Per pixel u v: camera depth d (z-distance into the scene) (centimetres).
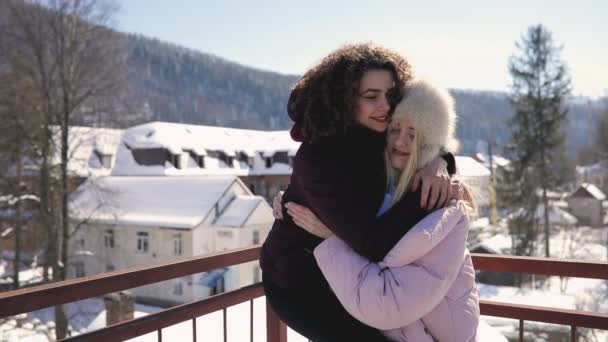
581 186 4222
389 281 126
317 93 140
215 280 1352
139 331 185
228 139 3722
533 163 2450
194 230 2211
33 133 1488
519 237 2455
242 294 230
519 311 218
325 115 138
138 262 2297
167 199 2409
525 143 2447
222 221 2289
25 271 1978
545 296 2017
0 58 1437
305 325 152
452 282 130
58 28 1504
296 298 157
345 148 137
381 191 137
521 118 2464
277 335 244
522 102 2472
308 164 141
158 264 198
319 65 147
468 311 136
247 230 2297
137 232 2309
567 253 2788
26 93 1466
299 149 149
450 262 129
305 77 151
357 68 138
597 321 201
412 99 136
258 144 3853
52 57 1517
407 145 140
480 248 2498
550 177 2472
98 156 3052
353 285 131
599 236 3306
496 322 1352
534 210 2450
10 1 1413
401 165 142
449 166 150
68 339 167
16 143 1466
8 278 1719
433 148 137
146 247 2295
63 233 1595
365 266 132
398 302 124
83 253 2028
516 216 2470
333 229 138
